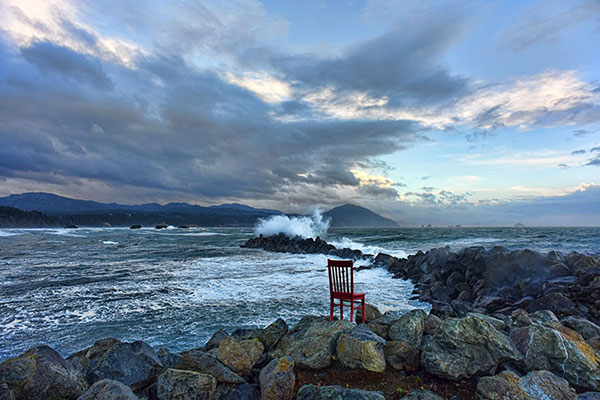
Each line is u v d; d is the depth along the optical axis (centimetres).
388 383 522
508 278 1655
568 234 6656
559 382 490
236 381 555
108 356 563
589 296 1270
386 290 1795
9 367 457
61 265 2612
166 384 506
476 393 484
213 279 1997
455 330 563
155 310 1295
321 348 583
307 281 1941
